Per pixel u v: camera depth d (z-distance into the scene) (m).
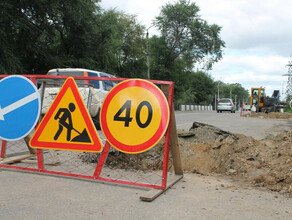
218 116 22.25
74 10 19.16
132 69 33.75
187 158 5.70
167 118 4.11
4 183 4.30
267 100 30.47
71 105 4.63
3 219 3.12
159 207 3.52
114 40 26.89
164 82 4.28
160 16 41.00
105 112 4.41
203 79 76.56
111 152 5.56
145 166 5.34
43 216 3.21
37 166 5.21
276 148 5.81
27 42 17.59
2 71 15.02
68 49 22.69
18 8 17.06
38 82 5.30
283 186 4.30
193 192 4.12
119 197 3.84
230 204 3.67
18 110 5.04
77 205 3.53
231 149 5.94
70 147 4.62
